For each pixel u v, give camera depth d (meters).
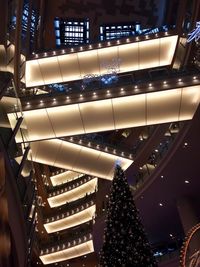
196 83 18.42
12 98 11.53
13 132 10.85
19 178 11.41
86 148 23.97
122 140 32.88
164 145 22.83
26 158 12.37
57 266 40.22
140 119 19.77
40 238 41.03
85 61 28.48
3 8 18.34
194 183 23.25
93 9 36.53
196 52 22.83
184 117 19.44
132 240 9.65
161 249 28.23
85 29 37.44
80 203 38.38
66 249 37.28
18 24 23.58
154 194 24.61
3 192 8.45
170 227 28.06
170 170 22.36
